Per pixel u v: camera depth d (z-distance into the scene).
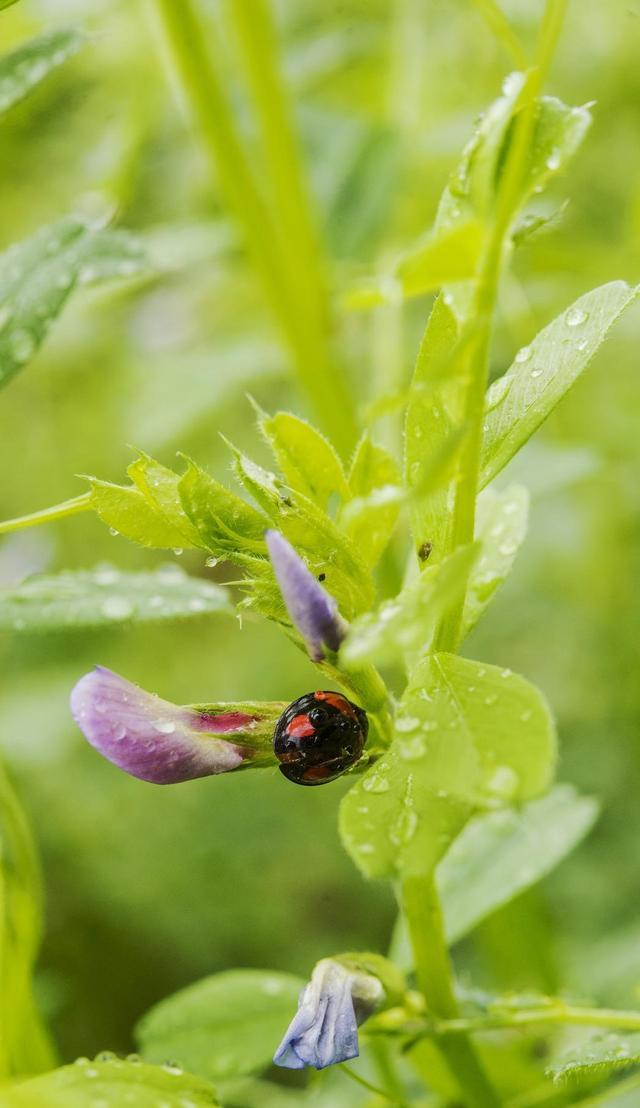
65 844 0.48
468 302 0.20
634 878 0.40
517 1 0.36
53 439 0.51
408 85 0.36
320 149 0.35
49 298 0.23
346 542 0.20
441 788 0.19
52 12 0.36
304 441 0.20
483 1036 0.25
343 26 0.38
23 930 0.22
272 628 0.51
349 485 0.21
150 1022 0.24
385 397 0.19
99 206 0.38
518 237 0.20
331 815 0.50
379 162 0.35
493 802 0.19
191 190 0.43
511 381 0.21
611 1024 0.22
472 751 0.19
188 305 0.44
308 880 0.49
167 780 0.20
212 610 0.23
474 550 0.19
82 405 0.49
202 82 0.29
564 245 0.36
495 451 0.21
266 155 0.30
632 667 0.42
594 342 0.20
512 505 0.22
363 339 0.36
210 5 0.35
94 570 0.24
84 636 0.51
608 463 0.37
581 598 0.43
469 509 0.20
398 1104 0.23
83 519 0.51
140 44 0.37
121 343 0.46
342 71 0.40
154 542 0.20
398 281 0.19
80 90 0.41
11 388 0.50
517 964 0.31
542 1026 0.25
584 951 0.35
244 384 0.41
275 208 0.30
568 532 0.41
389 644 0.19
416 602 0.19
